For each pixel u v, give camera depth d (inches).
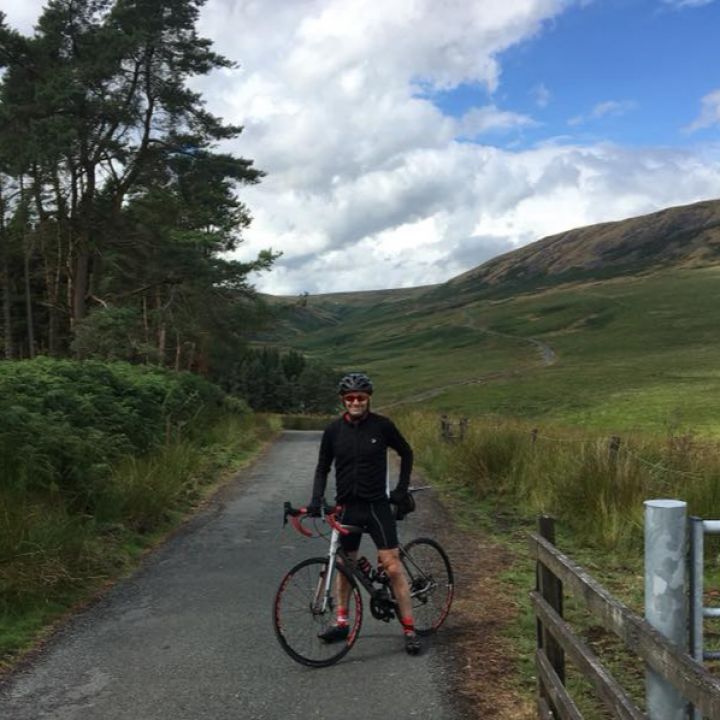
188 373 929.5
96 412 432.5
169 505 387.5
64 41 1031.6
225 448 699.4
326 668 185.9
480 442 496.4
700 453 377.4
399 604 197.2
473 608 233.6
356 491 197.8
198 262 1106.1
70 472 319.6
